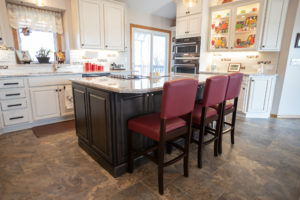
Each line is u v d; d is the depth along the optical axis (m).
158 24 5.36
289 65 3.43
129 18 4.69
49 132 2.80
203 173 1.81
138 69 5.21
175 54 4.75
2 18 2.99
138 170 1.86
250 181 1.69
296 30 3.28
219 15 4.09
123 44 4.31
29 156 2.11
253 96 3.49
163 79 2.24
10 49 3.12
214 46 4.28
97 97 1.76
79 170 1.86
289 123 3.30
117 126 1.66
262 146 2.39
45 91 3.02
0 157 2.08
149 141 1.98
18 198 1.47
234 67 4.19
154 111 1.99
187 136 1.68
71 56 3.86
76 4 3.48
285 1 3.26
